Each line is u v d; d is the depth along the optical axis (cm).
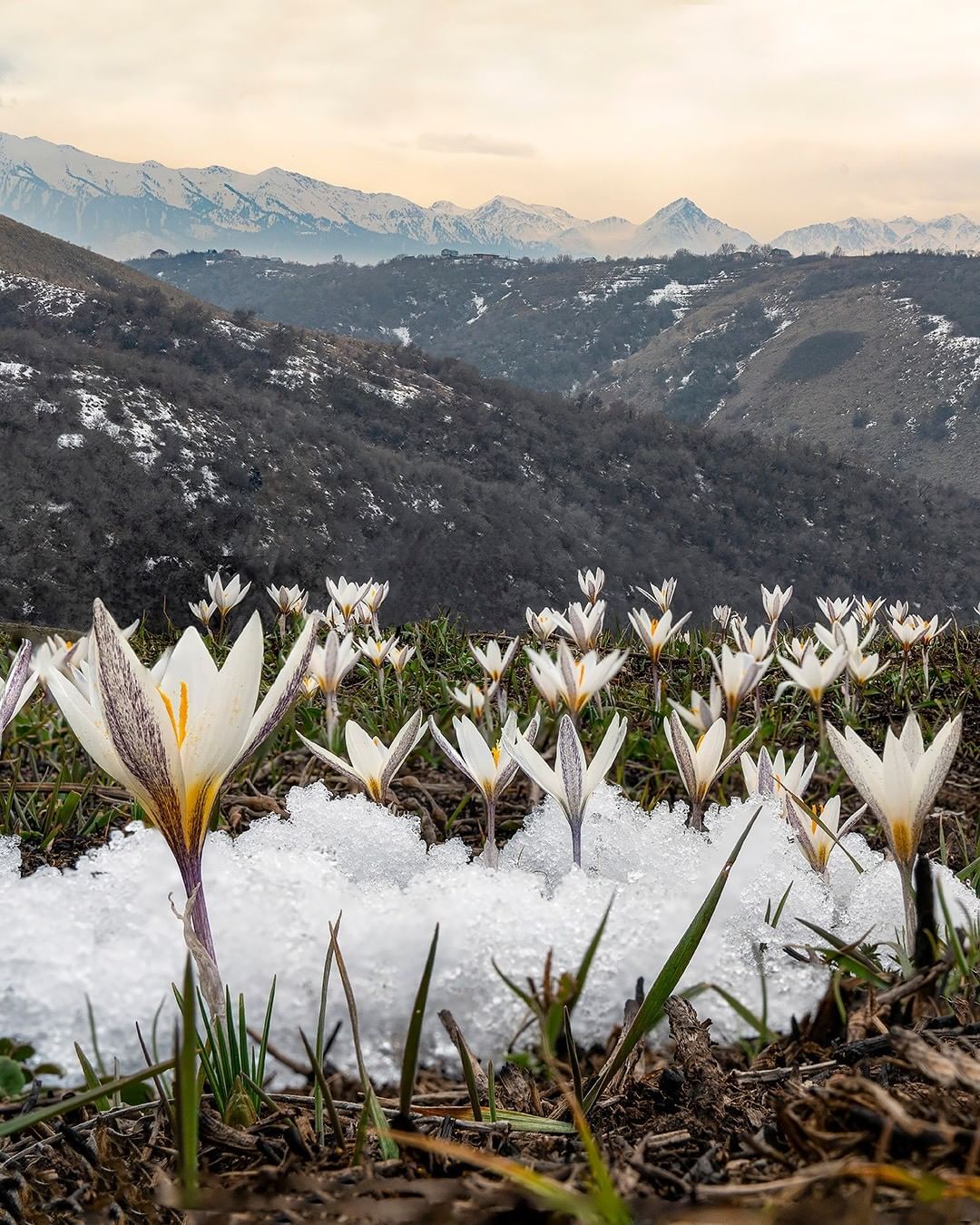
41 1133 115
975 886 195
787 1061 130
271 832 204
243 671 110
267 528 6062
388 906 147
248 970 136
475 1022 135
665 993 109
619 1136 104
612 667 265
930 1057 82
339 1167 100
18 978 133
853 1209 66
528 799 290
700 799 202
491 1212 76
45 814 258
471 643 540
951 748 144
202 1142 106
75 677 208
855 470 9144
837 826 183
